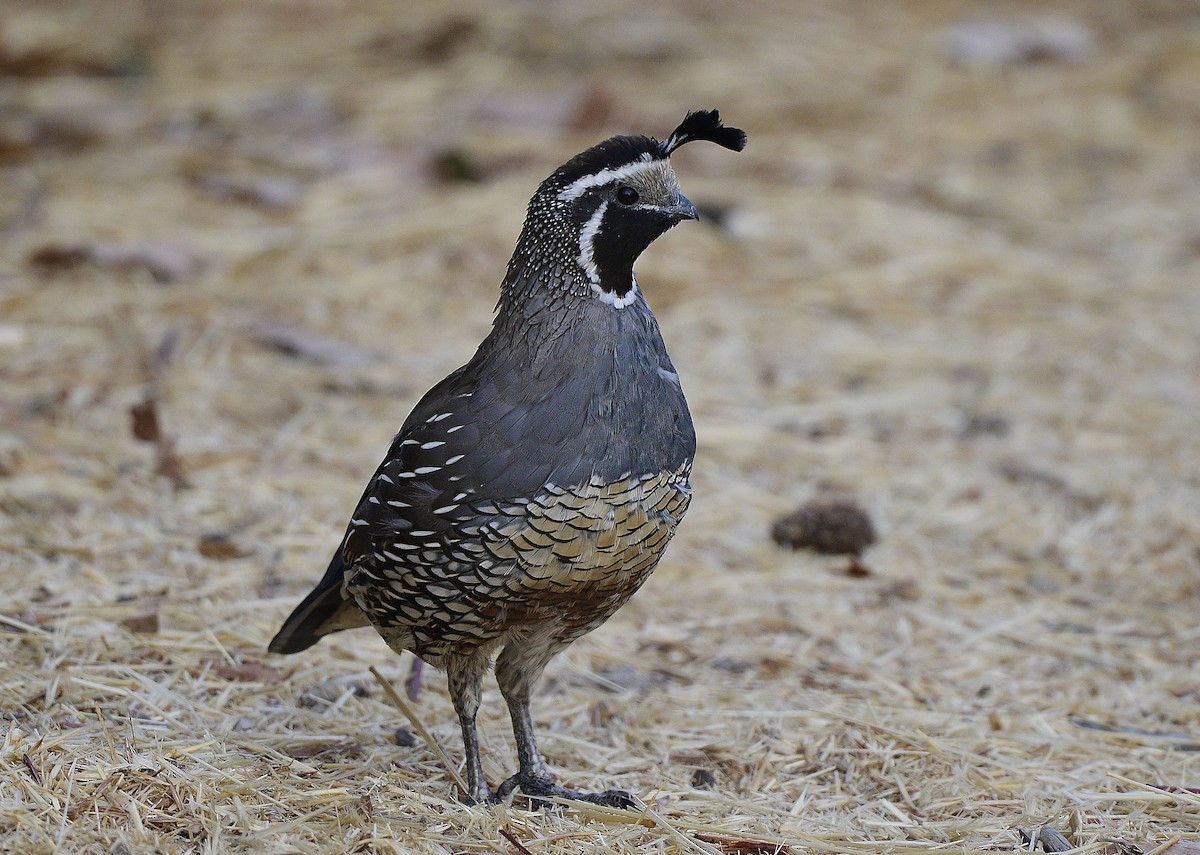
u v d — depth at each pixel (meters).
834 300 13.47
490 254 13.62
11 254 13.10
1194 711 8.06
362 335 12.34
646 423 6.52
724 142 7.05
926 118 17.78
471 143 16.11
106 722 7.04
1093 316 13.36
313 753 7.18
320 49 18.84
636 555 6.59
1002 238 14.95
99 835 5.98
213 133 16.17
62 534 9.06
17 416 10.46
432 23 19.38
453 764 7.28
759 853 6.45
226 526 9.47
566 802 6.78
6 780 6.26
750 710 7.94
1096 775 7.33
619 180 6.65
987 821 6.81
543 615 6.61
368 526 6.69
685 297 13.38
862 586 9.45
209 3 20.25
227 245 13.62
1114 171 16.64
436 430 6.52
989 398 11.92
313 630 7.48
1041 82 18.91
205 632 8.10
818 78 18.55
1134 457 11.05
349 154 15.59
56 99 16.88
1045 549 9.95
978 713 8.02
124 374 11.26
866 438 11.29
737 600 9.24
